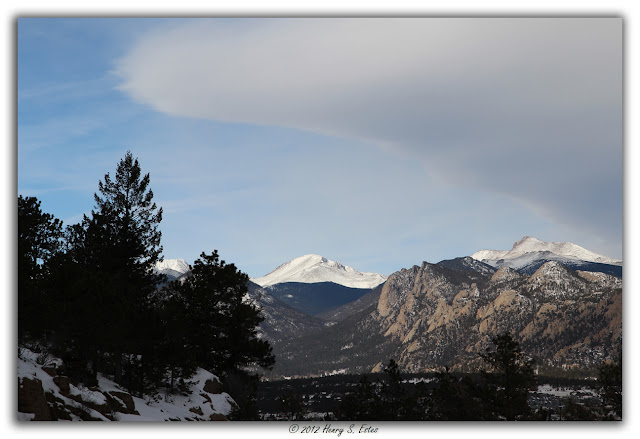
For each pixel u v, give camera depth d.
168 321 43.16
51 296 32.31
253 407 46.56
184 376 44.34
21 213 39.97
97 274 37.66
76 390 29.25
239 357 60.97
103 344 36.00
